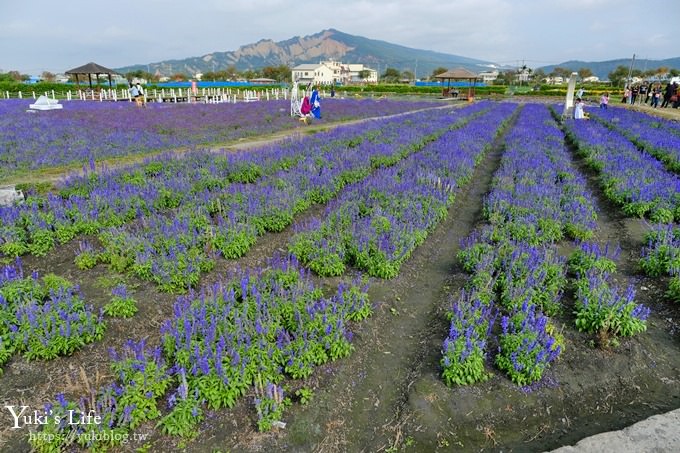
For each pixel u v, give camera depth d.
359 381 6.02
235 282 7.56
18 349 6.05
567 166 17.05
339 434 5.22
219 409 5.29
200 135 23.80
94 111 33.88
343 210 11.02
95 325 6.51
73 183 12.53
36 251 9.07
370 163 16.80
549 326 6.59
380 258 8.68
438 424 5.37
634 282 8.49
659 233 9.74
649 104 48.66
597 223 11.96
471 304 7.52
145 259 8.27
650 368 6.23
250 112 36.41
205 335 6.00
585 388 5.89
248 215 10.55
